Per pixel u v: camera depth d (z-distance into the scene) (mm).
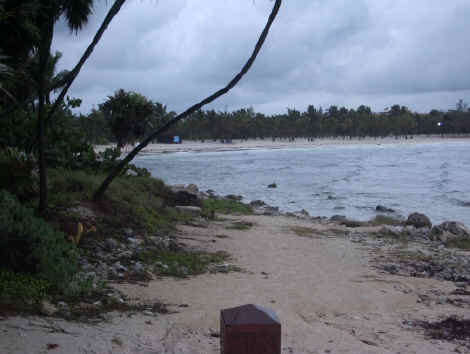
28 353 4434
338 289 9781
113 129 31688
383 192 45719
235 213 25438
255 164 95312
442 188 49312
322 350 5492
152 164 96562
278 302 8266
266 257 13500
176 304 7629
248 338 2580
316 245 16203
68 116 19375
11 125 15766
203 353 5094
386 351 5672
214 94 13023
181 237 15180
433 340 6426
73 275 8133
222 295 8555
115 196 15766
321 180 59062
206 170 78500
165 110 161000
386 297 9250
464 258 14930
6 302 6148
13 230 7910
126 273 9727
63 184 14336
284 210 33781
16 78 12023
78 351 4684
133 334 5578
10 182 11641
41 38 11812
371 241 17984
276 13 12008
